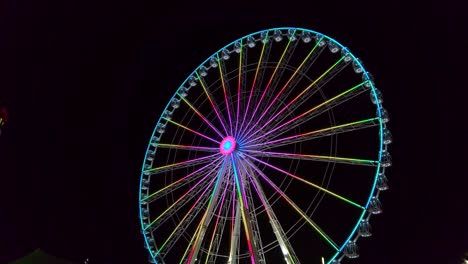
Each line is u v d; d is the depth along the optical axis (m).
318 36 32.84
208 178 30.42
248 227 25.72
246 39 35.06
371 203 26.56
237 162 29.05
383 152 27.66
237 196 28.45
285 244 27.08
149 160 34.00
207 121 32.03
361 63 30.56
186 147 32.03
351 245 26.16
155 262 30.33
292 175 29.20
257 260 24.67
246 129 30.44
